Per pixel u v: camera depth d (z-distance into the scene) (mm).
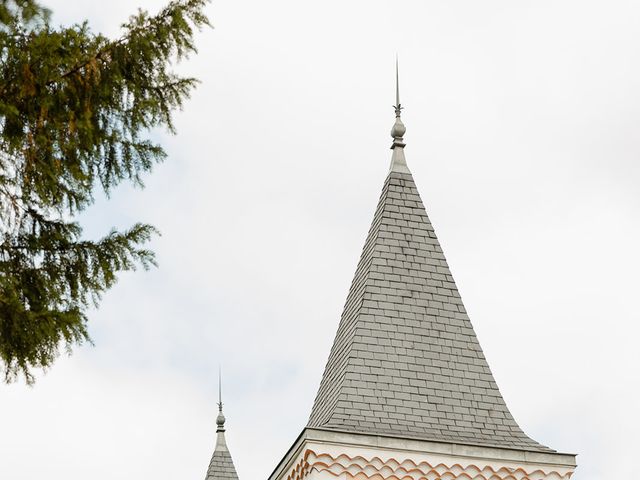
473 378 52562
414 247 55688
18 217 28344
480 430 51000
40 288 28109
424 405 51094
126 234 29000
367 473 48094
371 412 50281
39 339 27000
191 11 28641
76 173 27844
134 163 29031
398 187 57469
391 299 53875
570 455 50344
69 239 28656
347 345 53125
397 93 59781
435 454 48906
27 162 27250
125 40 28188
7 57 26609
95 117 27969
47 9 27000
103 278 28703
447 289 54844
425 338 53125
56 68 26984
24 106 26734
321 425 49281
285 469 51156
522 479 49625
